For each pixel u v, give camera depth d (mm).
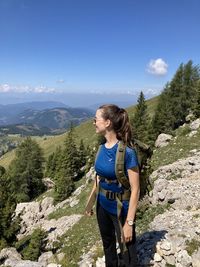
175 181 22203
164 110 75688
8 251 32625
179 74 80750
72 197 61500
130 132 6156
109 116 6066
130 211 6059
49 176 100438
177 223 12727
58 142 169875
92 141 131625
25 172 91938
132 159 5996
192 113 69562
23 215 59844
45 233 34312
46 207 63562
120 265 7961
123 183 6141
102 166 6242
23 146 96625
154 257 8625
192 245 8883
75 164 78125
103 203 6477
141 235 9703
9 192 44469
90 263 11039
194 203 17875
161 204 19688
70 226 43812
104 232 6906
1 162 190000
